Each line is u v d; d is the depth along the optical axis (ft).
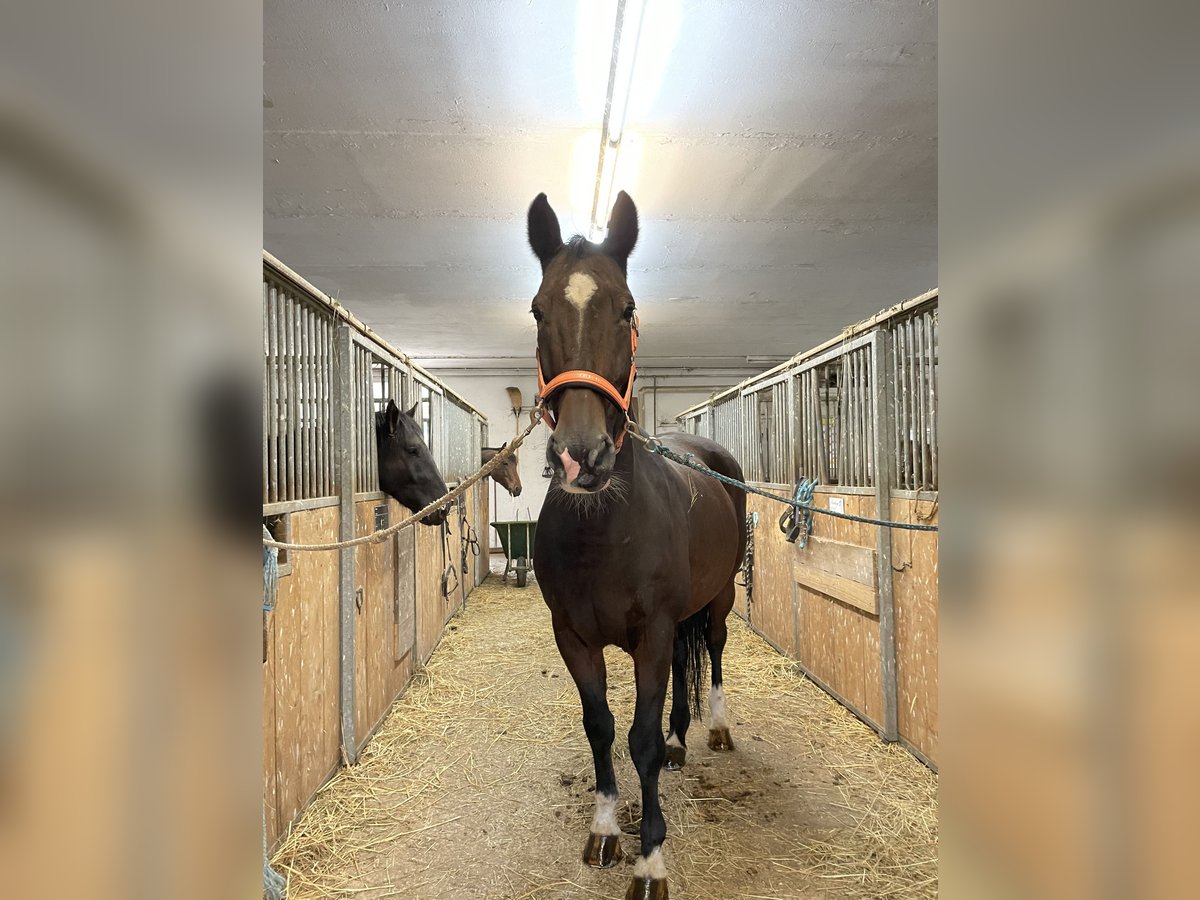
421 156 10.63
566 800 6.87
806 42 7.95
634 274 17.54
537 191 12.01
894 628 8.23
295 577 6.20
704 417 20.89
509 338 25.34
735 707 9.64
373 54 8.07
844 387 9.86
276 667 5.75
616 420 4.70
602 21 7.55
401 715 9.29
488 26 7.59
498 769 7.64
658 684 5.26
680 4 7.32
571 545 5.12
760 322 23.35
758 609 14.19
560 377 4.46
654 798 5.17
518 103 9.17
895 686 8.23
